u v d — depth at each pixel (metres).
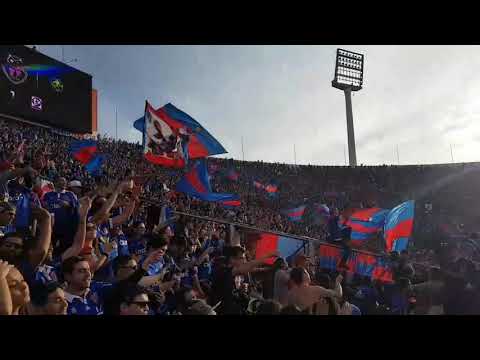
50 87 33.59
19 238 3.72
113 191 6.47
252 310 4.88
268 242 9.53
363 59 60.38
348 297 8.09
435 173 47.19
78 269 3.78
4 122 28.92
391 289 7.66
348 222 12.62
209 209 21.28
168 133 8.36
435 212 42.56
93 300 4.23
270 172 47.19
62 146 25.83
